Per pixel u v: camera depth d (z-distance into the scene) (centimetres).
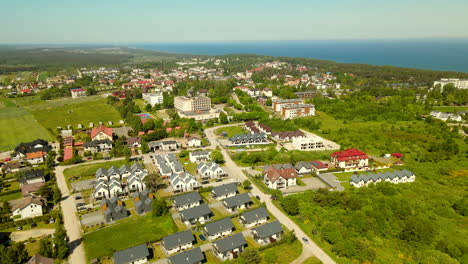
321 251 10144
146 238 10662
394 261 9662
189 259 9250
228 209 12562
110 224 11512
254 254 9319
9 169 16100
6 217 11538
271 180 14438
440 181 15150
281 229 10875
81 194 13838
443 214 12244
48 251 9388
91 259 9494
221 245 9838
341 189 14412
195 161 18088
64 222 11612
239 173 16425
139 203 12319
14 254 8925
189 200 12788
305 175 16250
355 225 11125
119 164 17462
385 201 12781
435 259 9369
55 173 16025
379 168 16800
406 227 10819
